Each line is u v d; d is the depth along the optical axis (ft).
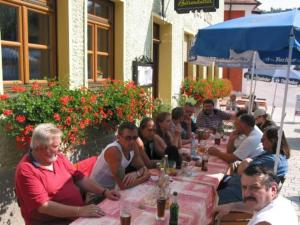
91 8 21.13
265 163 13.47
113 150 12.92
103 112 18.16
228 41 13.79
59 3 17.88
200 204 10.94
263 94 79.00
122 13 23.73
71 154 18.19
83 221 9.76
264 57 15.10
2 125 13.32
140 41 27.04
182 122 22.57
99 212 10.19
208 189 12.31
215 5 29.68
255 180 7.79
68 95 15.38
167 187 11.47
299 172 25.67
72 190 11.61
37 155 11.01
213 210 12.10
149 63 27.55
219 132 22.71
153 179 13.33
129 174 13.15
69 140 15.43
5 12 14.96
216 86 44.83
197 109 38.68
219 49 14.10
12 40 15.42
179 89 37.58
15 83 15.39
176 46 35.94
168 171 13.74
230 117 26.53
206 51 14.53
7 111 12.58
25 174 10.56
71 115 15.05
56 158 11.69
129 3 24.67
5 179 13.99
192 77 42.09
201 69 49.03
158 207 9.73
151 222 9.62
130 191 12.10
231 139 18.39
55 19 17.99
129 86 21.34
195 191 12.09
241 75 78.02
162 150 16.74
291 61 13.16
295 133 44.34
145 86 27.07
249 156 16.20
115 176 12.49
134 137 13.29
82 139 16.67
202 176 13.85
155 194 11.73
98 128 19.67
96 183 12.48
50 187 10.97
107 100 18.65
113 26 23.93
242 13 74.49
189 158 16.05
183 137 21.62
